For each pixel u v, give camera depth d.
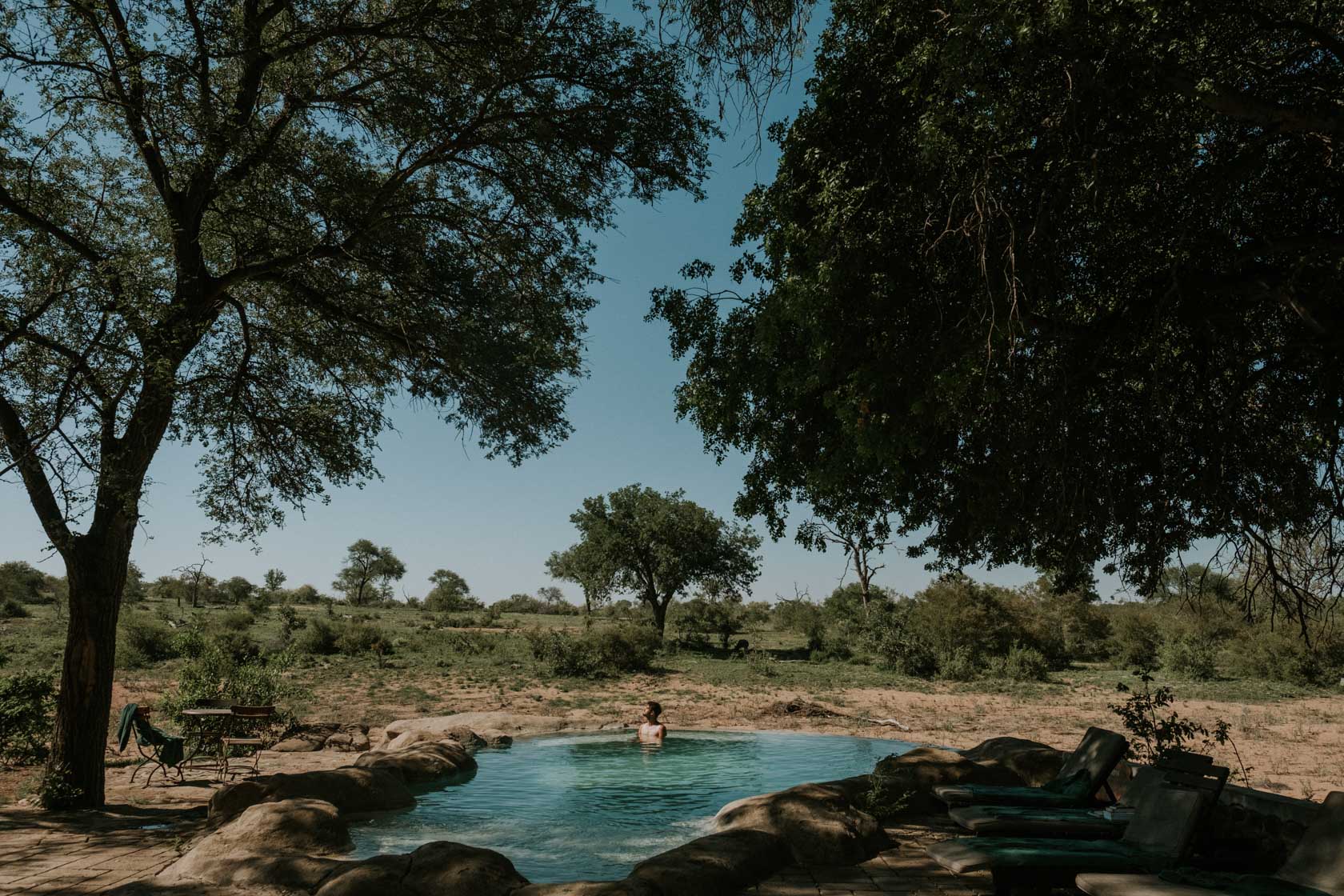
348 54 11.73
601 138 11.88
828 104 7.95
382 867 5.99
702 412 9.20
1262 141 6.85
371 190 11.43
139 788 10.71
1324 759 13.19
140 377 9.36
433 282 12.45
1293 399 8.76
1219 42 6.96
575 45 11.55
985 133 6.90
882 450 7.25
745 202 8.71
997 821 5.96
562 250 12.84
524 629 57.59
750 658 35.19
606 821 9.37
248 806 8.64
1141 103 7.00
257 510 12.05
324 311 12.42
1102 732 7.30
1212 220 7.75
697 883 5.83
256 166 11.06
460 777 12.17
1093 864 4.97
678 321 9.12
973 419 8.12
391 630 50.41
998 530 9.40
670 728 17.11
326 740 14.88
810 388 7.77
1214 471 8.36
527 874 7.11
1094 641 41.69
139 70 9.41
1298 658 27.55
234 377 11.68
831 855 6.95
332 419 12.85
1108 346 8.45
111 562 9.89
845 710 20.36
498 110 11.76
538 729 16.88
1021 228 7.32
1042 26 6.07
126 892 6.12
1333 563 8.56
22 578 59.84
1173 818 5.20
